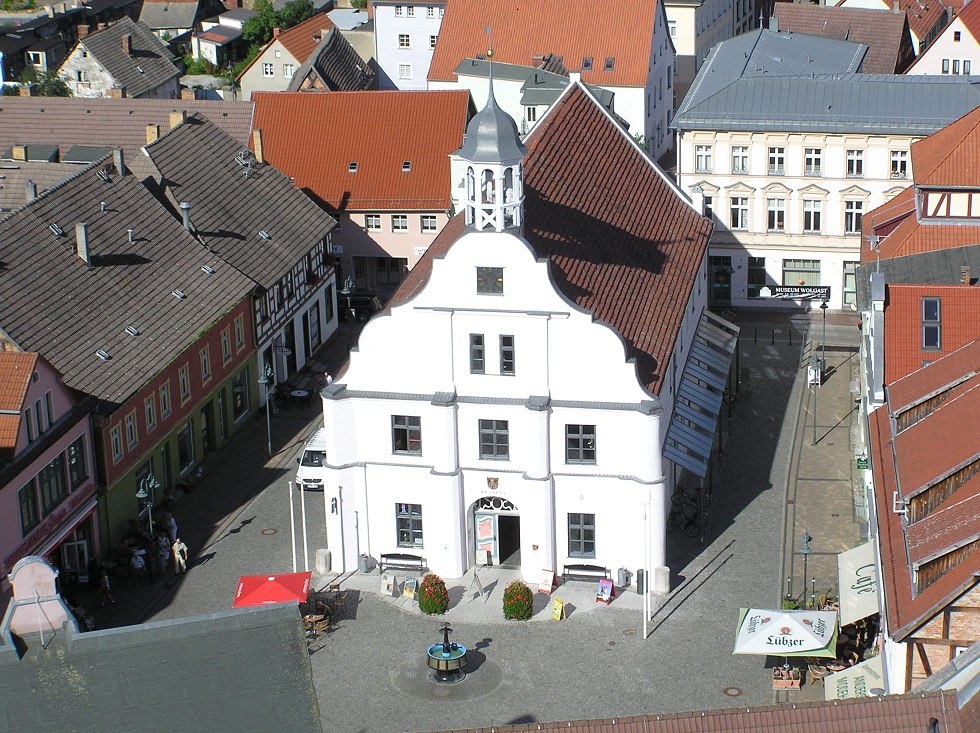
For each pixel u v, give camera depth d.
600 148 91.81
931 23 159.62
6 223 83.00
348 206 116.81
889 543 61.47
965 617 54.00
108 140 122.12
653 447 73.12
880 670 61.75
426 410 74.69
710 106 112.31
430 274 72.88
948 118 108.31
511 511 76.62
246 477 89.06
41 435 73.19
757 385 100.56
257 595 69.81
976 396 66.12
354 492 76.50
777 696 65.62
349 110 121.00
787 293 112.25
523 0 149.25
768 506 83.62
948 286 75.69
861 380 92.38
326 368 104.81
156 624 41.47
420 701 66.44
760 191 112.19
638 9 146.25
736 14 185.88
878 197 110.38
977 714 42.47
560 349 72.94
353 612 73.62
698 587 75.19
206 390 90.69
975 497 58.84
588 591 75.06
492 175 71.75
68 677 40.72
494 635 71.31
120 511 80.38
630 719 43.19
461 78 145.50
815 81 112.38
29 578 40.69
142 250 89.94
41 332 79.12
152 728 40.59
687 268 88.81
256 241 100.38
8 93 158.75
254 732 40.84
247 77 171.38
